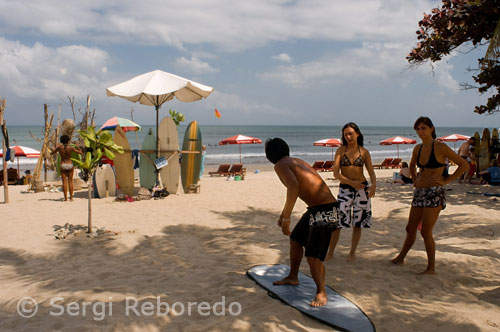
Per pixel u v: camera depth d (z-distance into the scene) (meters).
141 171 10.93
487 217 7.07
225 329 2.70
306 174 3.07
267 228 6.44
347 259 4.49
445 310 3.03
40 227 6.41
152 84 9.57
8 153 9.24
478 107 10.94
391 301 3.25
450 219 6.95
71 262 4.52
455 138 25.42
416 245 5.22
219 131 128.88
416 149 3.99
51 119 12.57
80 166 5.77
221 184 13.47
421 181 3.90
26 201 9.44
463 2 7.59
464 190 10.57
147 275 4.00
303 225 3.41
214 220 7.14
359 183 4.20
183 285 3.66
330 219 3.05
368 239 5.53
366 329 2.68
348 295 3.38
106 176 10.12
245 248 5.11
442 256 4.54
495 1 7.04
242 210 8.21
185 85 9.52
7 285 3.74
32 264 4.46
